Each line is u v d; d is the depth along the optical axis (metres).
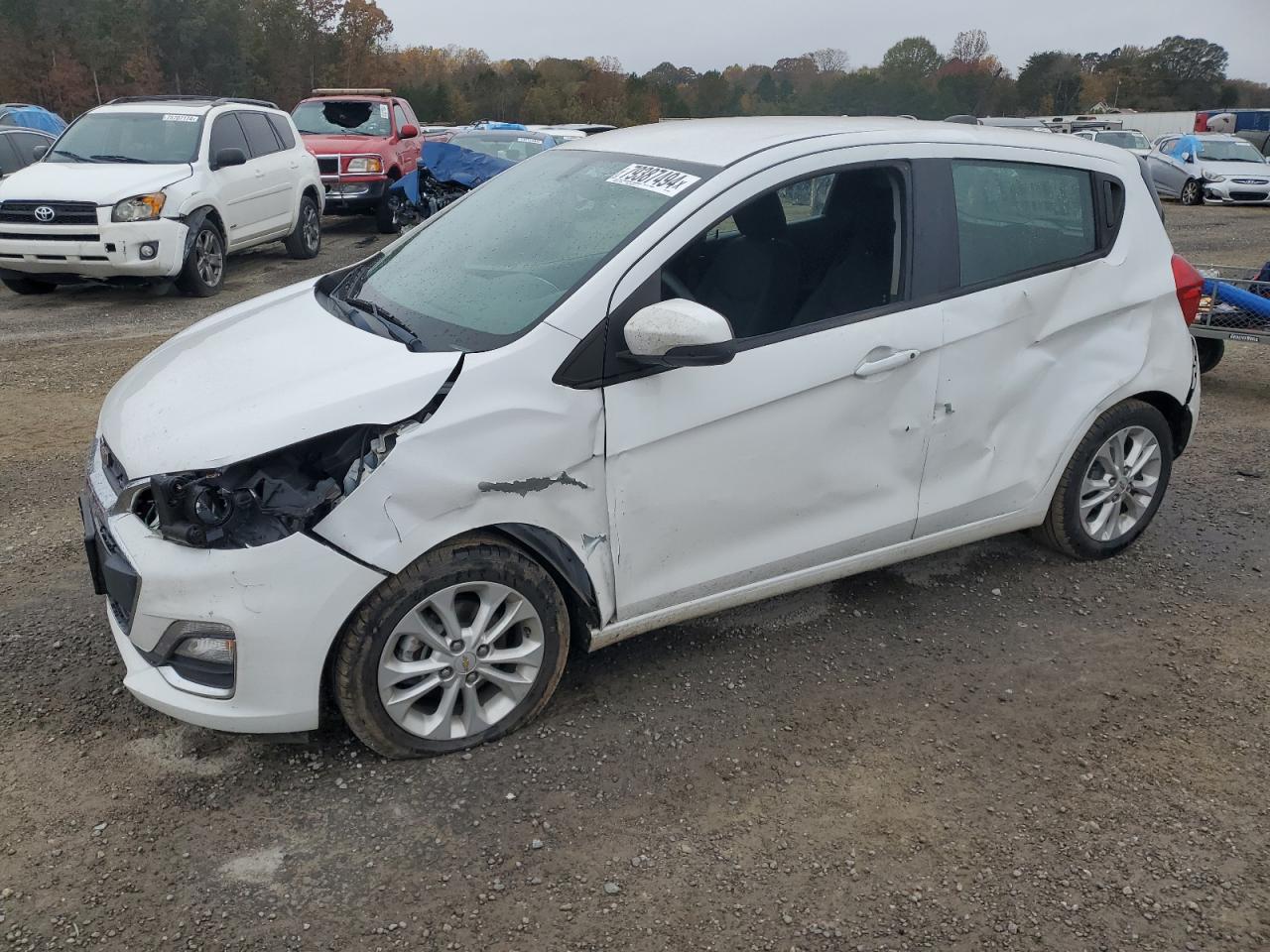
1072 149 4.21
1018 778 3.23
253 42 77.25
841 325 3.56
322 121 16.25
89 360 8.06
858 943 2.60
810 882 2.79
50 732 3.32
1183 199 23.48
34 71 67.00
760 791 3.14
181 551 2.89
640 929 2.62
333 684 3.06
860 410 3.62
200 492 2.82
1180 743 3.43
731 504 3.46
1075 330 4.15
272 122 12.74
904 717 3.54
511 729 3.34
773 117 4.30
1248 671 3.85
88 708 3.44
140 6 71.00
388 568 2.92
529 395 3.07
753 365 3.38
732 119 4.28
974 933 2.63
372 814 2.98
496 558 3.12
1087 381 4.23
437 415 2.97
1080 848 2.94
